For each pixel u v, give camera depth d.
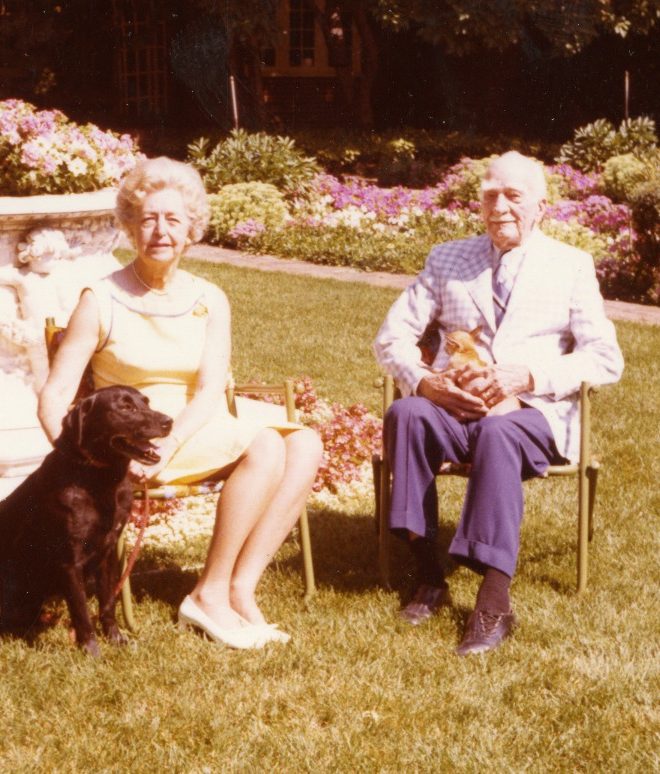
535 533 4.77
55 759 2.97
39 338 5.03
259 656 3.55
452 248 4.32
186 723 3.14
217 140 20.23
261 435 3.75
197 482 3.75
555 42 21.03
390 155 21.12
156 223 3.66
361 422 5.86
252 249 13.83
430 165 20.20
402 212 15.65
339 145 21.03
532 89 25.12
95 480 3.39
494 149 22.59
